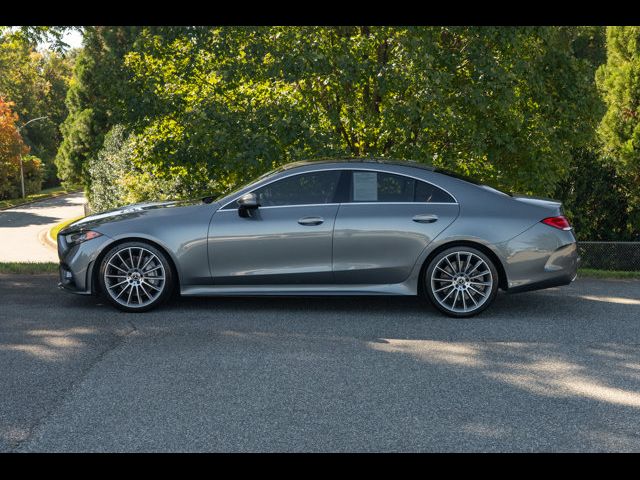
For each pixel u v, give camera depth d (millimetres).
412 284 6699
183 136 10555
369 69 10312
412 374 4887
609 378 4832
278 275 6707
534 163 11352
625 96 16609
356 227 6637
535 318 6598
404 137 10734
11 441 3764
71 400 4344
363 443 3768
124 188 22469
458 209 6664
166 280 6695
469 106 10781
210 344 5582
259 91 10711
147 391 4508
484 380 4770
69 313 6602
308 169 6824
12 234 34094
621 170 15703
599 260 11125
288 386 4617
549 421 4070
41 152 73250
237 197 6789
